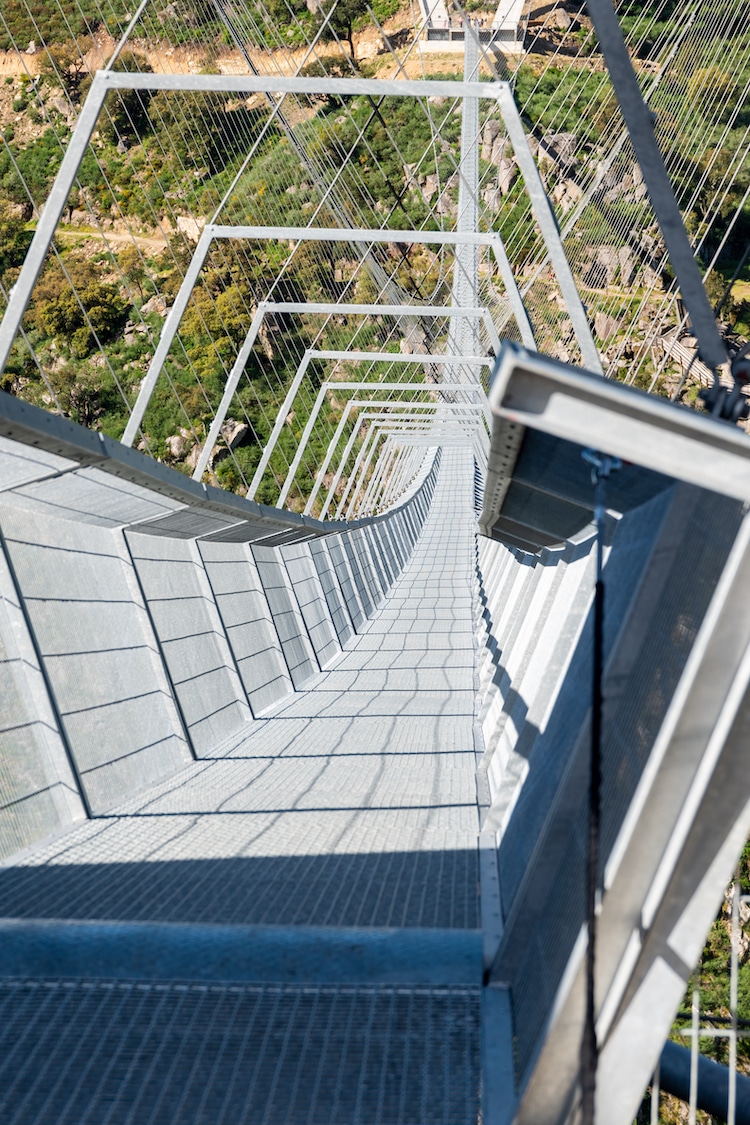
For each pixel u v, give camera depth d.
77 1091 3.17
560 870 3.42
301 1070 3.24
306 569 18.81
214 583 12.37
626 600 3.52
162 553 10.65
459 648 18.55
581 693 4.32
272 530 14.03
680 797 2.70
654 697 2.94
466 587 30.27
